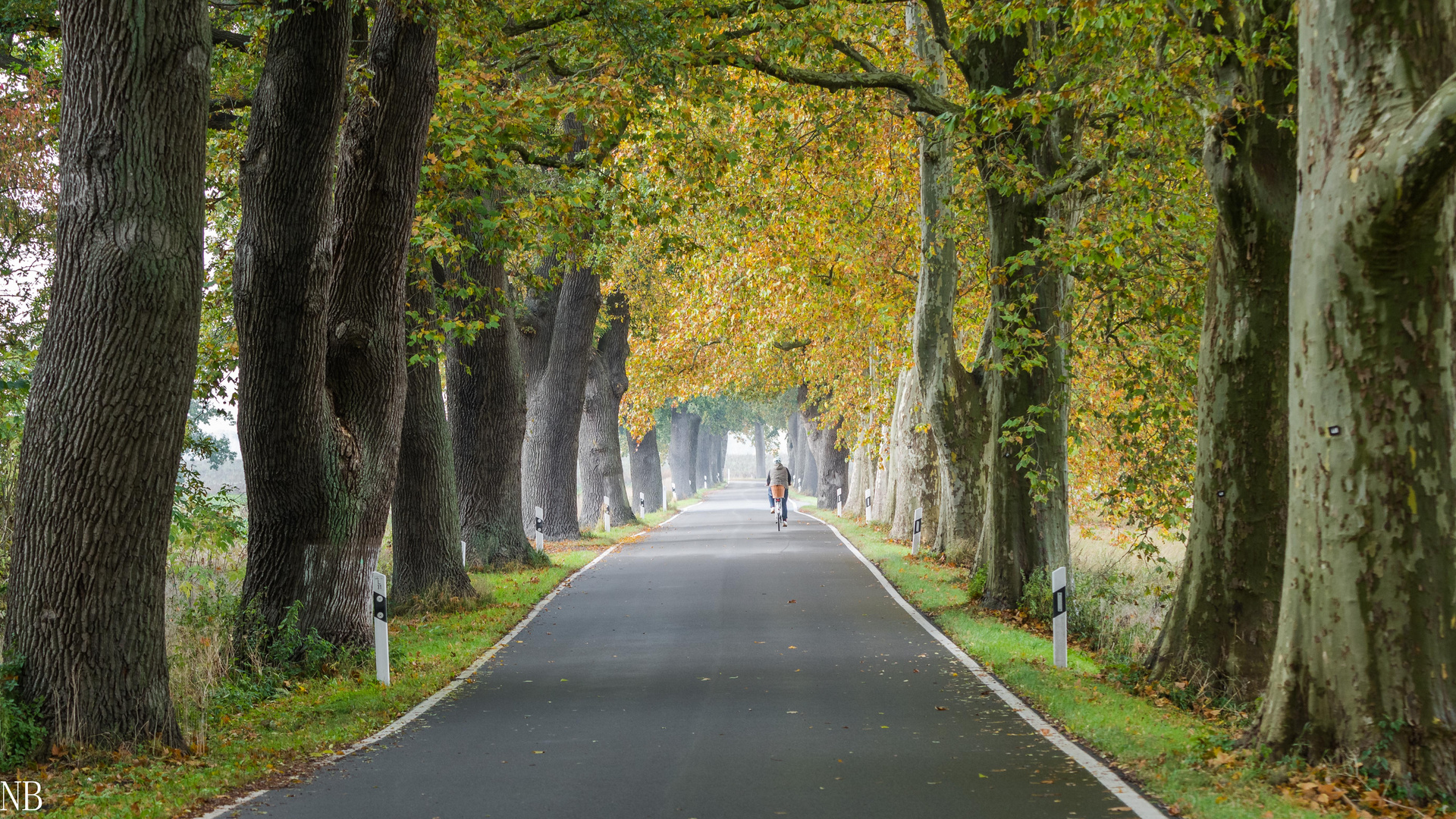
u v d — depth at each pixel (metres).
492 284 42.06
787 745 16.41
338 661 24.47
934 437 50.78
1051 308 32.16
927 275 44.66
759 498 141.38
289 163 22.75
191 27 16.88
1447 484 13.35
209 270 33.66
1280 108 19.92
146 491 16.83
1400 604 13.31
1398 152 12.47
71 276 16.42
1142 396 32.69
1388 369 13.34
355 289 25.23
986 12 24.81
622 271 61.72
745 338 63.66
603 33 27.20
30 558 16.50
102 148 16.34
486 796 13.75
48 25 24.83
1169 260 31.23
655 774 14.77
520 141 29.03
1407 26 13.05
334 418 25.31
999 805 12.84
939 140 31.08
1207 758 14.70
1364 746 13.34
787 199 45.41
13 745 15.67
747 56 30.39
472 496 47.12
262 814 13.09
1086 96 25.88
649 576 43.88
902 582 39.53
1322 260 13.67
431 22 22.66
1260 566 20.72
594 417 76.25
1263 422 20.69
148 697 16.92
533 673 23.75
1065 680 21.22
